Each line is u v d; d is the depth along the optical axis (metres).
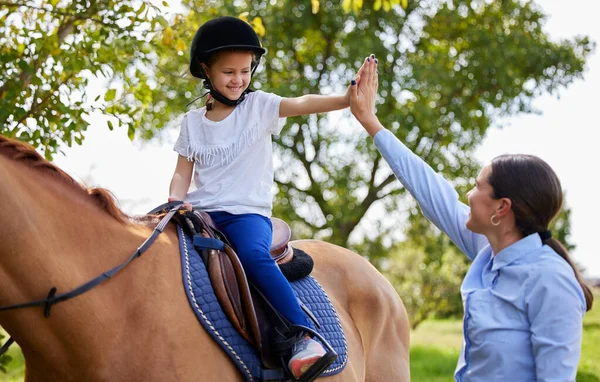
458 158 15.12
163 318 2.32
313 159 15.45
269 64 14.95
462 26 15.34
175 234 2.58
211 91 2.86
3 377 6.77
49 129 4.07
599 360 10.46
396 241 16.02
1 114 3.91
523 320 2.11
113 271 2.30
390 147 2.59
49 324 2.20
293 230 15.77
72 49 4.08
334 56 14.76
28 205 2.20
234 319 2.48
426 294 17.59
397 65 14.59
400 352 3.45
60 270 2.22
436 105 14.95
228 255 2.58
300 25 14.16
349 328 3.12
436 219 2.53
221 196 2.73
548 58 15.23
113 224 2.42
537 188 2.17
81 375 2.25
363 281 3.37
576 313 2.04
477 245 2.48
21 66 3.95
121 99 4.24
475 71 14.60
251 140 2.77
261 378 2.55
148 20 4.25
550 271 2.07
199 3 4.89
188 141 2.84
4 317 2.19
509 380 2.11
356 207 15.04
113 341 2.26
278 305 2.60
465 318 2.23
